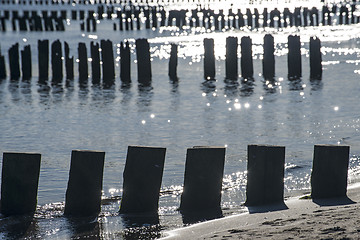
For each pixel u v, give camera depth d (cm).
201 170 2394
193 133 4372
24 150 3909
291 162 3353
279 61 8875
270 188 2419
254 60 9094
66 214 2378
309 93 6169
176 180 2992
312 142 3950
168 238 1962
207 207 2406
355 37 12031
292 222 1952
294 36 7325
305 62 8750
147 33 13962
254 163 2428
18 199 2383
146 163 2388
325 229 1788
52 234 2123
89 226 2209
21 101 6019
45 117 5147
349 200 2372
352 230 1756
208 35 13350
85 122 4894
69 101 5988
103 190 2842
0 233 2144
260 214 2206
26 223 2264
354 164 3170
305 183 2836
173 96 6194
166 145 3984
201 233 1994
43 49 7619
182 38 12719
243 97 6053
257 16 15150
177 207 2453
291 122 4703
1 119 5050
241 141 4059
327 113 5059
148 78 7400
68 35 13400
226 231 1925
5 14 17162
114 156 3669
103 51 7425
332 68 7906
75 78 7706
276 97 5988
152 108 5509
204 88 6706
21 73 8250
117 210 2438
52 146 4025
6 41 12088
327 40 11606
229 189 2761
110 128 4631
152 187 2392
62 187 2903
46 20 14512
